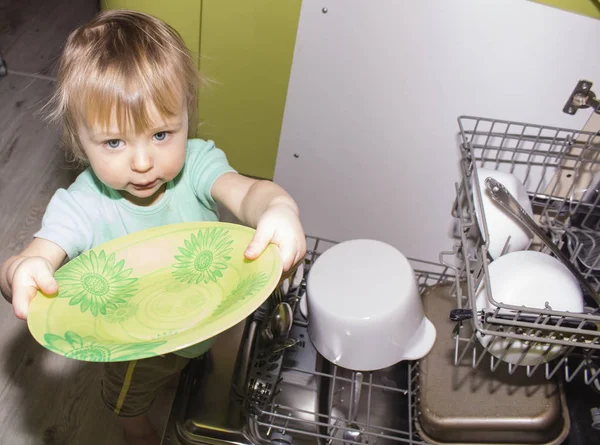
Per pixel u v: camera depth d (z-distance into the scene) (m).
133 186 0.77
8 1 2.16
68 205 0.87
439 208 1.24
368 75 1.08
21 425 1.14
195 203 0.96
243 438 1.01
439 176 1.19
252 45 1.13
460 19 0.98
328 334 0.93
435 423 0.96
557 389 0.98
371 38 1.03
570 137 1.05
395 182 1.23
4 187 1.58
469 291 0.80
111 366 0.97
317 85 1.12
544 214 1.11
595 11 0.93
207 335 0.51
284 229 0.70
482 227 0.93
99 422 1.16
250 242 0.68
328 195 1.29
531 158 1.10
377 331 0.92
